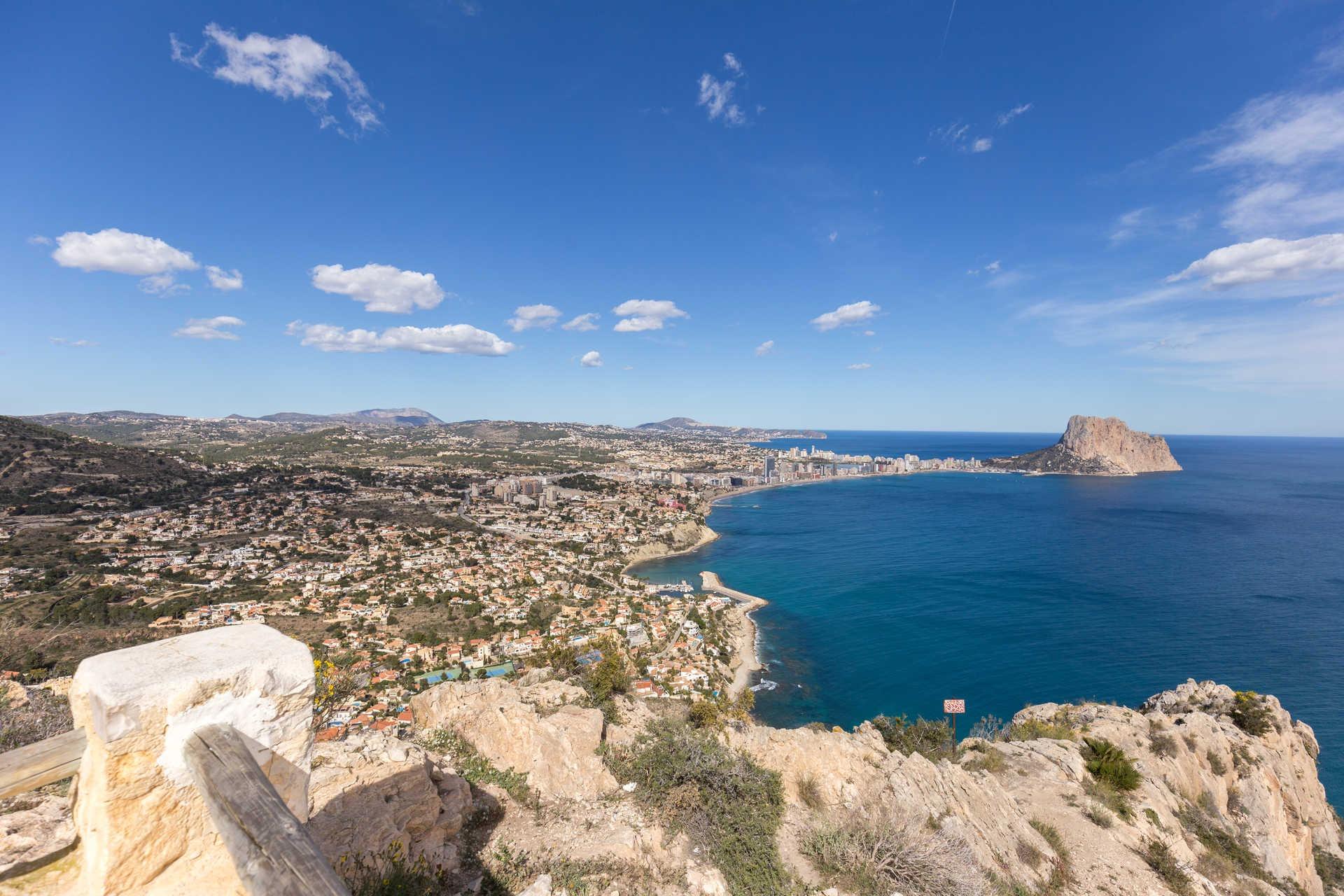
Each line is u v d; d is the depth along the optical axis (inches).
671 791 435.2
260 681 134.3
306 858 93.2
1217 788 876.6
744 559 4409.5
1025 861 544.1
